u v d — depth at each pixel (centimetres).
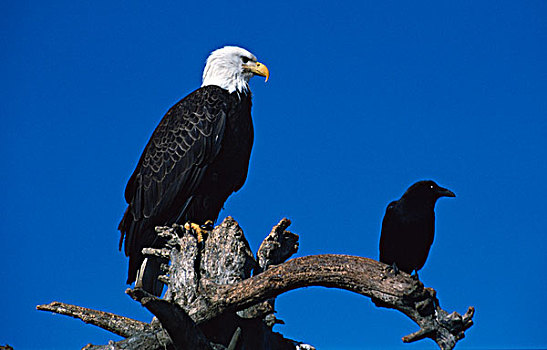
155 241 1454
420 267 1189
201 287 1102
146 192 1488
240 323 1120
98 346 1112
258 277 1049
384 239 1163
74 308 1162
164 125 1560
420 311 944
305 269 1016
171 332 958
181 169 1474
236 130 1529
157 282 1391
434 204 1137
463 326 938
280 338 1194
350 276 991
